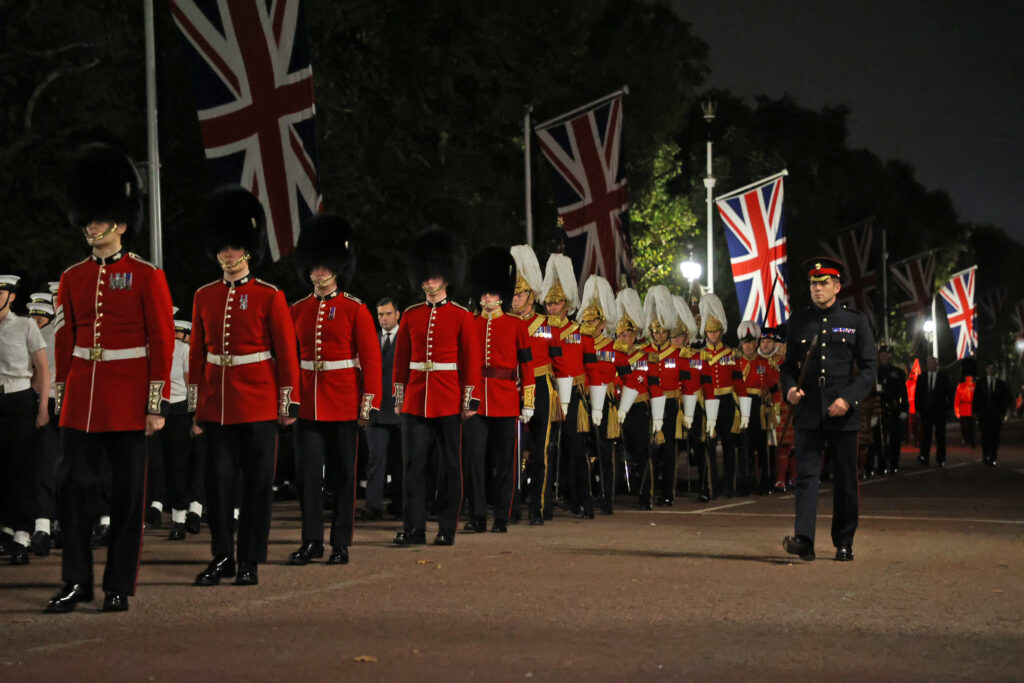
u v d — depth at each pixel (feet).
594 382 49.34
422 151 100.07
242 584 31.07
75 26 73.92
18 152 76.13
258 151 50.26
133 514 27.91
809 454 35.29
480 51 101.45
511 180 114.42
